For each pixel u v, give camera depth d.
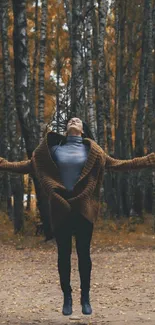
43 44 19.80
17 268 11.95
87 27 19.86
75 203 5.71
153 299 7.84
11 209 23.70
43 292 8.90
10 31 27.30
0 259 13.45
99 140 21.17
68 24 26.39
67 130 6.02
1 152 27.84
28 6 29.08
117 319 6.43
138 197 22.08
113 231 18.20
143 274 10.45
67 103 16.14
